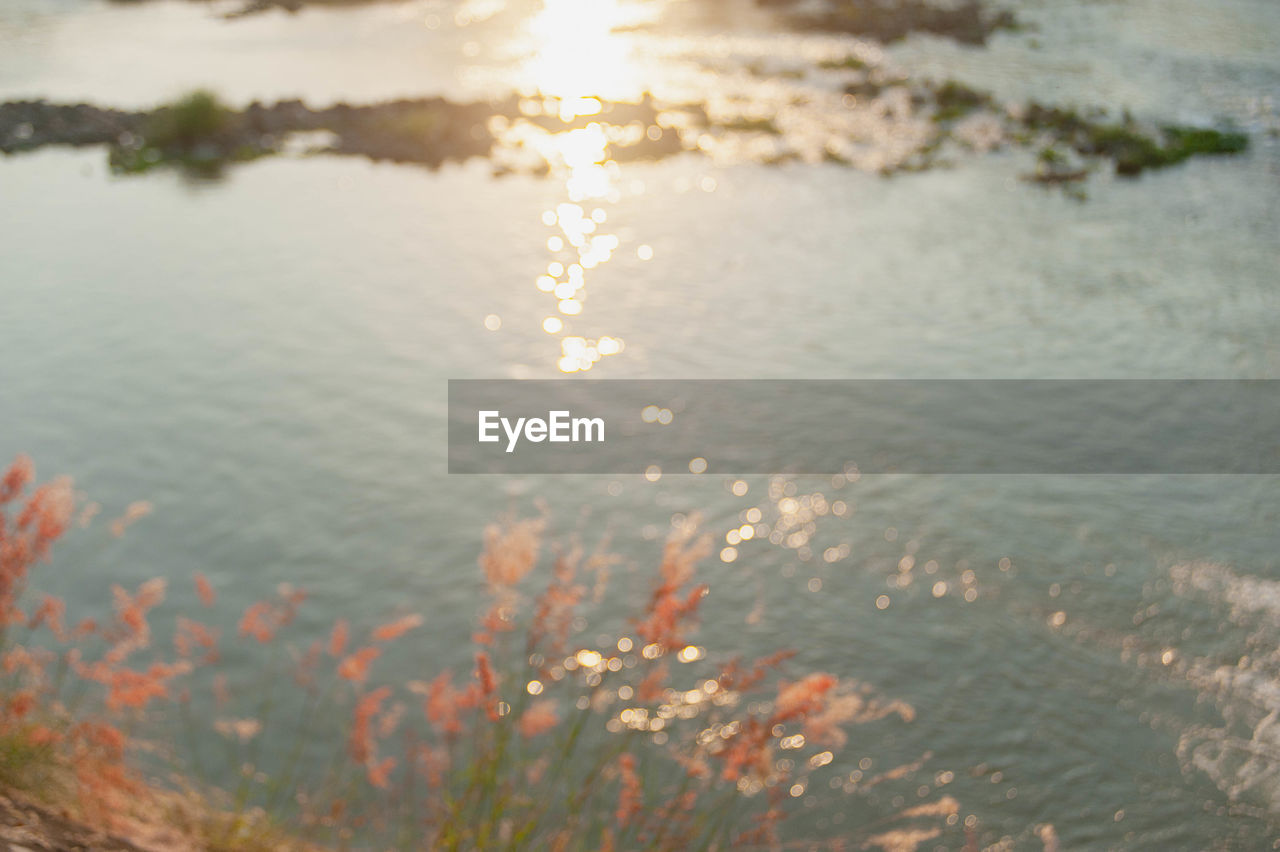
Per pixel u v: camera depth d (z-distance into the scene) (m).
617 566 17.50
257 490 20.20
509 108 48.53
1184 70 53.41
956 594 17.38
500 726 4.61
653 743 9.80
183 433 22.53
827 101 50.12
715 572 17.88
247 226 36.38
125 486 20.27
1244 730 14.38
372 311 29.59
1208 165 41.28
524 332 28.33
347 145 44.66
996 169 41.19
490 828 4.48
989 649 16.02
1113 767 13.77
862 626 16.56
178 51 60.56
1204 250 33.47
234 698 13.40
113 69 55.75
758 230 35.72
